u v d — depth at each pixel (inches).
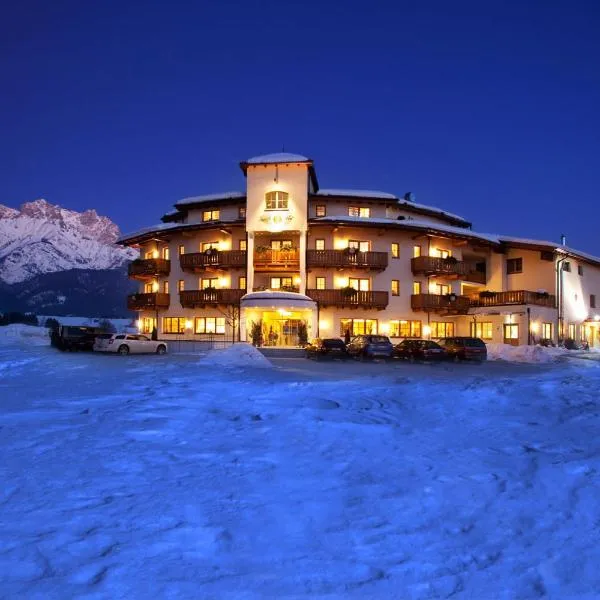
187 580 156.0
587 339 1979.6
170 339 1765.5
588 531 195.6
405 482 249.0
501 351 1315.2
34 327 1871.3
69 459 281.1
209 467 271.4
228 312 1664.6
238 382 605.0
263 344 1583.4
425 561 171.0
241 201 1743.4
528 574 163.6
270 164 1598.2
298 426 371.9
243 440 332.5
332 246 1651.1
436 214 1873.8
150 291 1914.4
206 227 1667.1
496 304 1672.0
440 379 690.2
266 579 157.8
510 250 1868.8
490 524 201.5
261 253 1615.4
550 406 449.7
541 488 241.1
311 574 161.5
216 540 183.6
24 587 150.3
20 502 216.8
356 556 173.6
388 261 1663.4
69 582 153.6
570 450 307.7
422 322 1690.5
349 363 1119.0
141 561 167.0
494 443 329.4
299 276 1659.7
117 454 292.7
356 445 323.0
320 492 234.2
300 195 1592.0
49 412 414.6
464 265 1712.6
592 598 150.9
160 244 1882.4
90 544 178.2
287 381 642.8
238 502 220.1
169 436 340.5
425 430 369.7
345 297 1563.7
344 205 1742.1
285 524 198.2
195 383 591.2
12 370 784.9
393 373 832.3
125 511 208.1
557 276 1764.3
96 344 1333.7
